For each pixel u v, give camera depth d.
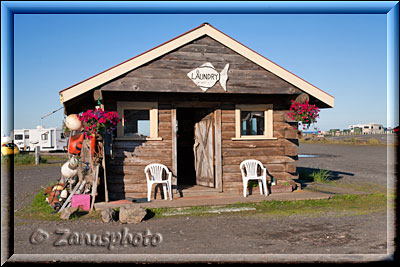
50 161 24.42
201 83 8.82
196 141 10.85
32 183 13.43
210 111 9.94
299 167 17.53
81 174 8.48
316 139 48.22
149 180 8.59
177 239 5.83
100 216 7.53
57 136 29.83
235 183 9.63
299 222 6.83
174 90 8.65
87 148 8.48
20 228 6.67
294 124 9.83
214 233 6.14
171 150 9.18
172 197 8.99
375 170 15.81
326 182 11.93
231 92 9.00
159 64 8.61
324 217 7.21
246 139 9.73
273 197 8.82
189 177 12.99
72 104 9.16
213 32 8.84
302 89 9.34
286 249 5.23
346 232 6.08
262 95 9.81
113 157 8.80
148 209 7.93
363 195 9.34
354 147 33.88
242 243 5.55
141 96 9.09
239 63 9.09
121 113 8.98
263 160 9.77
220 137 9.55
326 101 9.41
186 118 13.65
